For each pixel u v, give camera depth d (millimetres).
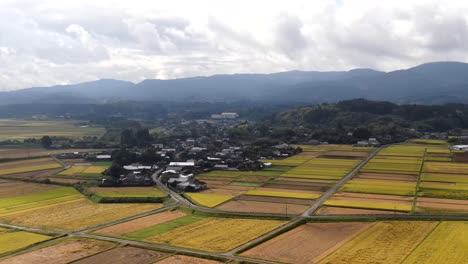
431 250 95625
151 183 188750
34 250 102688
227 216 131875
